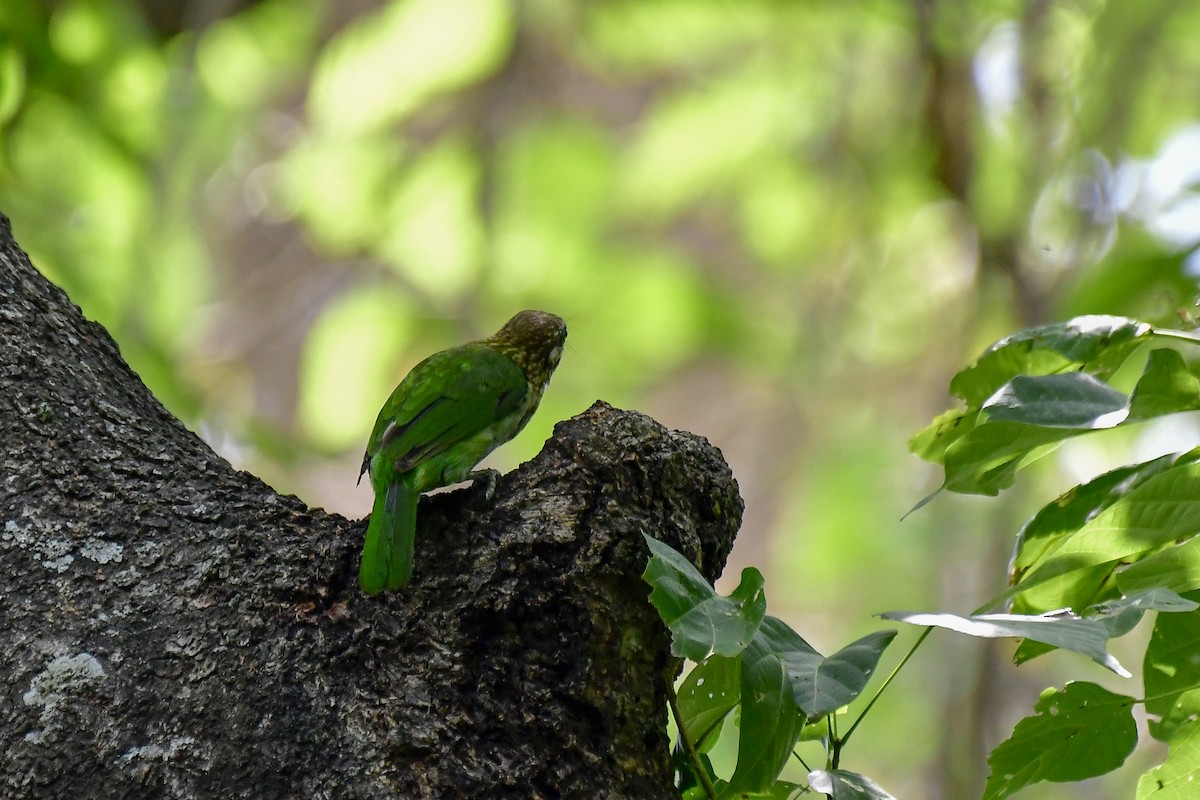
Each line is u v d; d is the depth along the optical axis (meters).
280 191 18.97
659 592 4.16
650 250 18.27
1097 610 4.80
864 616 18.20
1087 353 5.11
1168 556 4.68
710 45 16.50
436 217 17.02
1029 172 13.55
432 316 16.38
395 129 17.98
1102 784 14.44
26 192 12.38
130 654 4.21
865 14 14.90
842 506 19.08
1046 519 5.35
